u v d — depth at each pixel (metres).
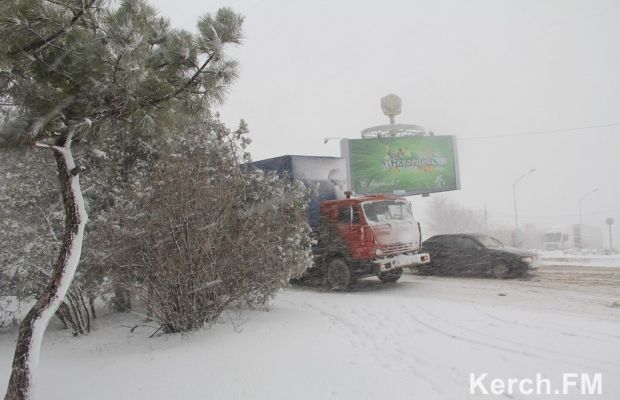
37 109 4.70
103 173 8.70
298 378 5.06
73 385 5.48
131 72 4.49
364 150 27.33
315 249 12.92
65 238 4.70
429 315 8.37
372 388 4.79
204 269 6.77
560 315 8.30
